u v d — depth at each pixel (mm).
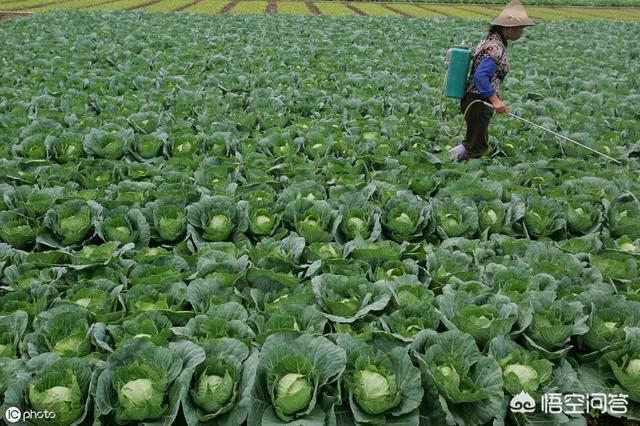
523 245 5516
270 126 9500
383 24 23188
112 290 4645
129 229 5676
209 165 7492
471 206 6270
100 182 6922
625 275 5191
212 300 4426
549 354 4094
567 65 15141
